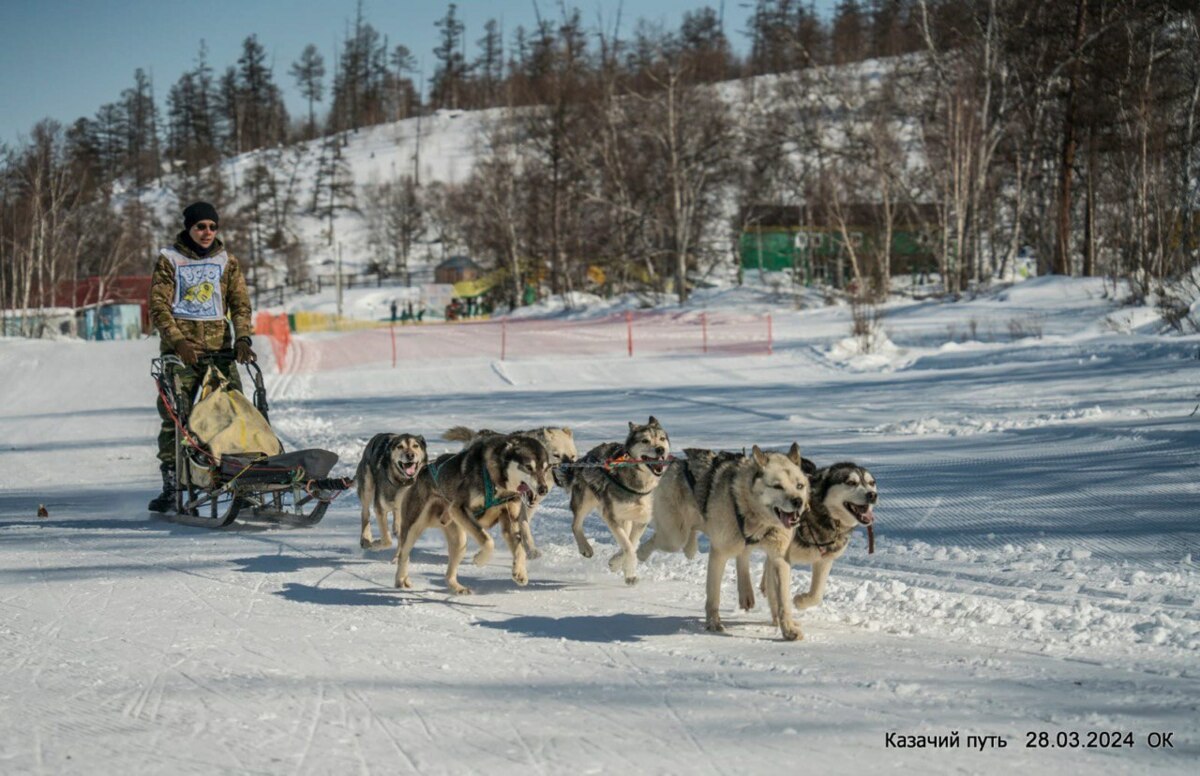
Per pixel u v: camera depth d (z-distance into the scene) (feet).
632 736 15.12
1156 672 17.81
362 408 72.59
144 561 29.32
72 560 29.50
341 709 16.49
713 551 22.16
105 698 17.17
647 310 152.35
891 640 20.56
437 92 510.17
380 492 30.30
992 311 111.96
